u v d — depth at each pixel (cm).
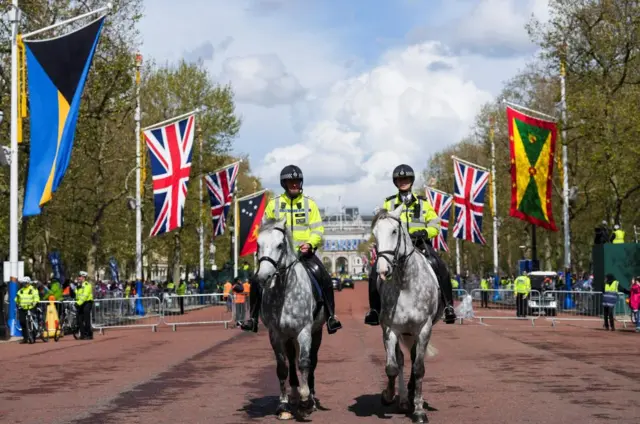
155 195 3466
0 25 3238
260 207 5188
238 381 1489
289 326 1088
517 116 3766
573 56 4134
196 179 5669
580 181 5291
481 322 3462
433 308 1098
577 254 7106
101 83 3447
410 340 1142
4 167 3778
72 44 2530
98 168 4144
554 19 4116
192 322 3362
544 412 1098
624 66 3991
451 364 1728
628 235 6694
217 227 4703
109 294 4541
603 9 3994
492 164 5916
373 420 1062
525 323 3388
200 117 5444
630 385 1365
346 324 3391
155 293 5300
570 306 3447
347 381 1470
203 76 5544
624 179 3959
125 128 4947
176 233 5653
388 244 1060
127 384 1460
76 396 1311
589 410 1110
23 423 1056
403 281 1077
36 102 2508
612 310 2912
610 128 3734
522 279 3575
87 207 4822
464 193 4872
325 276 1162
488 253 8794
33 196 2480
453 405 1171
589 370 1592
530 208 3759
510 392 1296
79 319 2805
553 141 3756
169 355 2062
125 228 5672
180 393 1331
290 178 1163
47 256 4944
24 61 2758
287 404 1086
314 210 1175
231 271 6588
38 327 2694
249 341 2572
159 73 5562
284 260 1084
